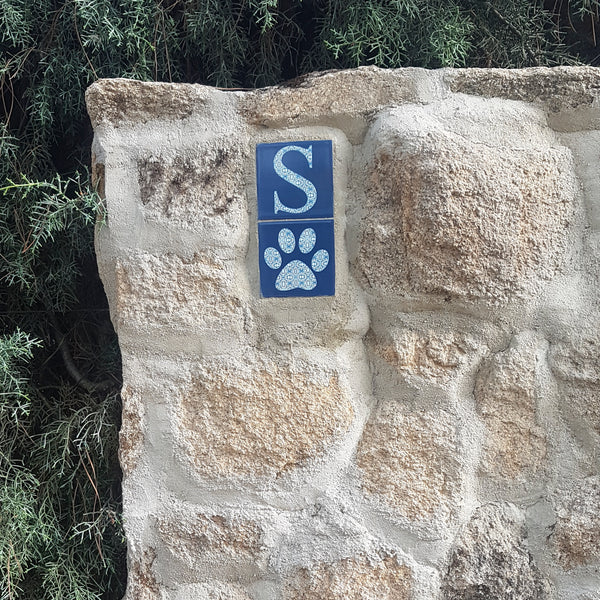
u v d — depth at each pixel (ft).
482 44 5.27
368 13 4.77
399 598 3.80
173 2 5.00
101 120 4.06
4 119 5.03
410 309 3.91
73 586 4.53
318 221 3.95
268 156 3.98
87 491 4.77
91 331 5.40
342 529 3.84
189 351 3.98
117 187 4.04
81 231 4.79
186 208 4.00
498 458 3.87
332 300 3.93
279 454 3.90
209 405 3.95
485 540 3.83
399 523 3.84
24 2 4.72
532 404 3.87
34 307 5.21
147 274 3.99
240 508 3.91
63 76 4.87
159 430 3.95
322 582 3.81
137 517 3.94
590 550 3.78
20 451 4.85
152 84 4.04
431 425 3.88
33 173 4.90
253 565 3.88
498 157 3.83
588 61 5.49
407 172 3.79
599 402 3.80
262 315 3.97
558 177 3.88
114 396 4.80
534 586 3.81
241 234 3.98
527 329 3.89
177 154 4.03
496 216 3.78
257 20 4.76
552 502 3.84
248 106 4.02
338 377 3.93
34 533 4.54
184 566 3.91
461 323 3.90
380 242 3.88
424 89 3.96
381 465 3.88
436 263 3.80
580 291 3.86
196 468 3.92
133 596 3.92
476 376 3.91
